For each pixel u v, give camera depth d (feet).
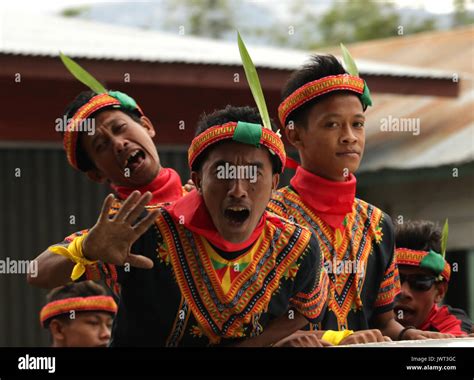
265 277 11.50
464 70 38.32
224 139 10.93
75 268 10.87
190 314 11.32
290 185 14.05
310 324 13.05
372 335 11.98
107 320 17.15
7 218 28.63
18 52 25.22
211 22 81.41
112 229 10.39
